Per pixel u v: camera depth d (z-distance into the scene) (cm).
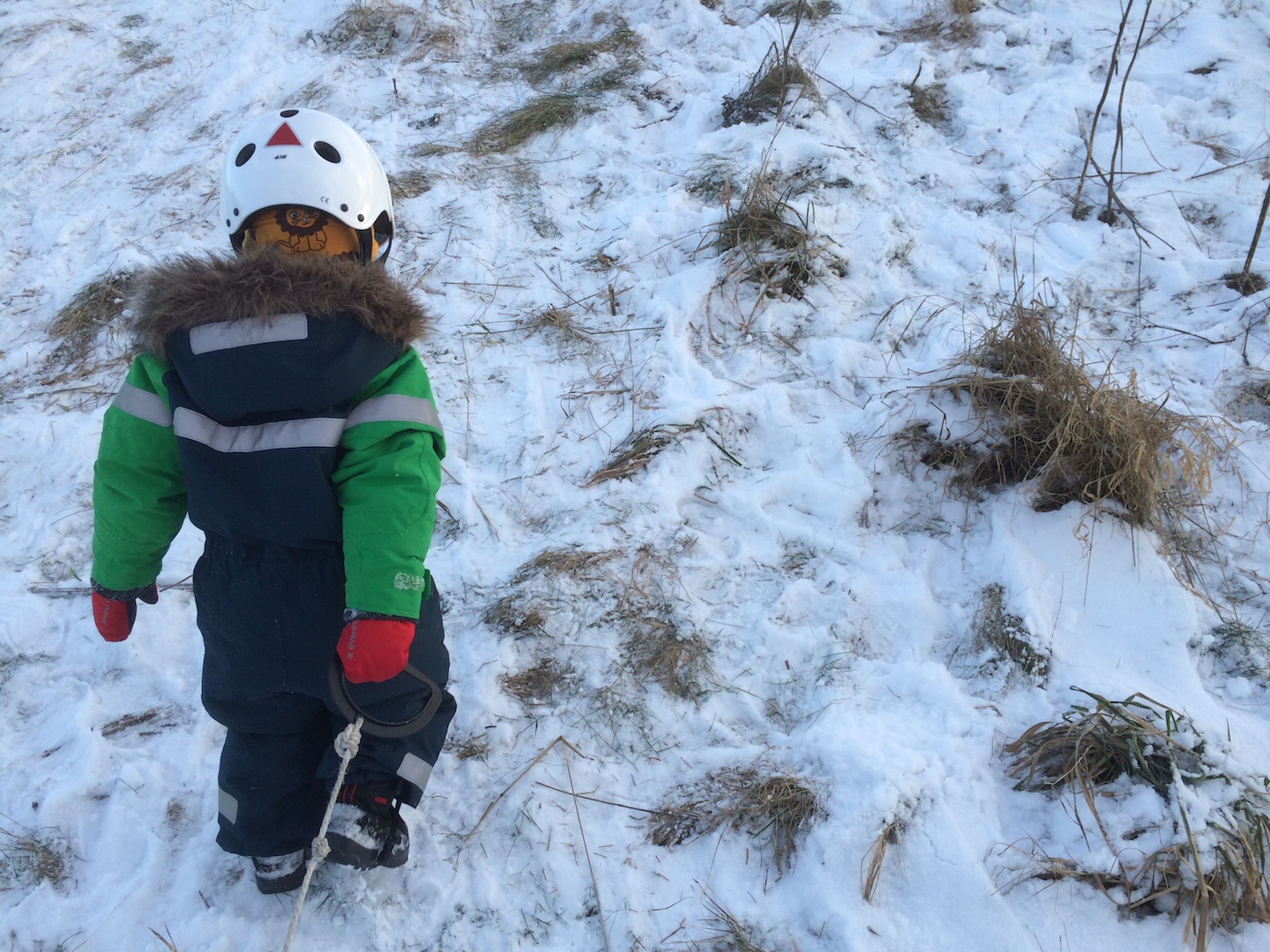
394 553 172
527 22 582
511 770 240
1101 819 212
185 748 250
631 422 333
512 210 440
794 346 359
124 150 530
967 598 275
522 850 224
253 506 177
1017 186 416
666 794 234
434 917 212
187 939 209
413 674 196
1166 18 491
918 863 212
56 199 498
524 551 296
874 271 383
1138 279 370
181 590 293
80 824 234
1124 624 260
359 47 570
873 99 466
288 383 171
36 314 422
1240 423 314
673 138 469
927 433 312
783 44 514
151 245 446
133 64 600
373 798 199
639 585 281
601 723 250
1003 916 203
